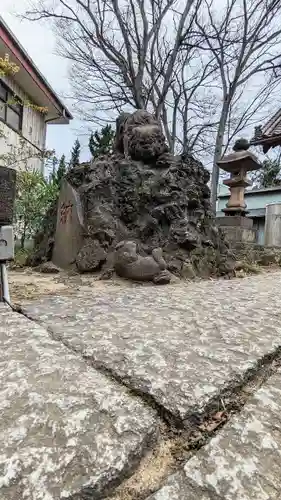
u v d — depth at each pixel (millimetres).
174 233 3279
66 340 1193
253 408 816
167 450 667
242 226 6188
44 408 734
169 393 822
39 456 590
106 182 3469
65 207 3658
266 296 2268
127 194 3404
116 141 4250
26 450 603
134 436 661
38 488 527
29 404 746
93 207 3354
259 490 560
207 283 2990
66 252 3506
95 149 9578
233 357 1078
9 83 7121
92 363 997
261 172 15602
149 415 742
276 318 1628
